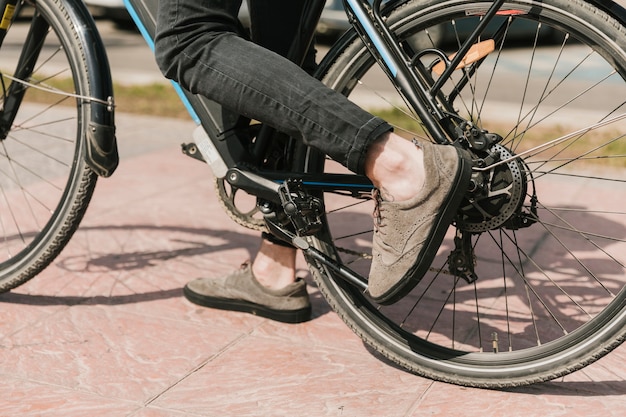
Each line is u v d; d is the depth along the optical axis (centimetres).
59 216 253
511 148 230
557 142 204
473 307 272
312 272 234
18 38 763
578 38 197
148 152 465
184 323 256
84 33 243
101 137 240
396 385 222
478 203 203
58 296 272
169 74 202
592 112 622
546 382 225
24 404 207
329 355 238
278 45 221
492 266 308
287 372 227
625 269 302
